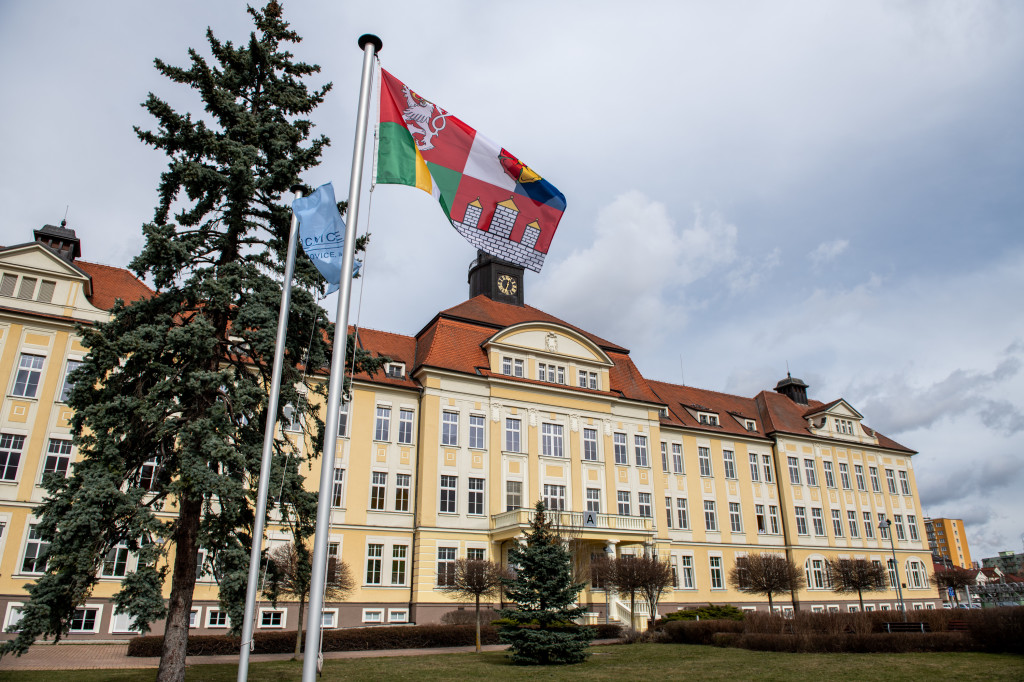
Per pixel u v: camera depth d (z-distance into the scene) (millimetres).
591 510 40750
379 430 37312
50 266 31172
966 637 21094
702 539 47094
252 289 17781
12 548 27672
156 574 14672
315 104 20406
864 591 47688
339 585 26844
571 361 43500
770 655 22312
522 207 13312
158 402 15852
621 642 29438
